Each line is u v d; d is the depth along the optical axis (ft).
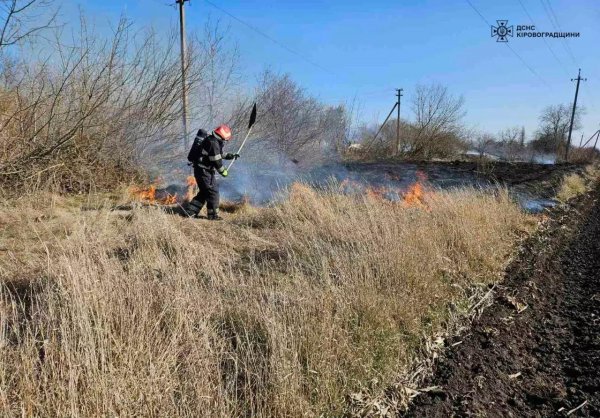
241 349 10.36
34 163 25.88
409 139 115.75
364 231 18.60
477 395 11.95
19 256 15.58
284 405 9.12
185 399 8.54
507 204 31.99
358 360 11.21
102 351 8.38
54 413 7.74
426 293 15.58
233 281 13.61
